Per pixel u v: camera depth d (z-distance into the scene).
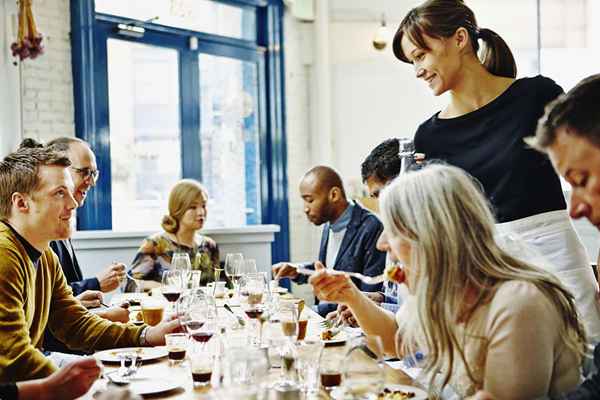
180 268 3.61
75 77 5.28
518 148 2.38
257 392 1.39
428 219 1.61
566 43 5.42
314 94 7.02
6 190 2.26
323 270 2.09
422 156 2.62
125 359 2.07
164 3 5.93
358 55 6.98
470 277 1.60
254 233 6.04
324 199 3.66
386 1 6.92
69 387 1.77
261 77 6.78
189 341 2.25
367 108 6.99
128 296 3.96
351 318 2.76
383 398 1.65
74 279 3.63
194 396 1.79
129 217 5.77
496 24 5.88
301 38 7.00
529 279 1.58
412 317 1.86
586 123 1.25
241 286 3.39
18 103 4.88
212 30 6.37
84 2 5.28
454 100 2.62
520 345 1.50
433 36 2.48
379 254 3.38
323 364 1.77
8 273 2.10
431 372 1.90
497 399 1.51
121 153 5.70
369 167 3.06
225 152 6.54
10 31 4.77
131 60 5.76
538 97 2.39
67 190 2.30
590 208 1.30
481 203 1.65
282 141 6.86
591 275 2.36
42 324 2.51
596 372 1.41
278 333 2.08
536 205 2.38
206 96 6.38
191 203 4.47
